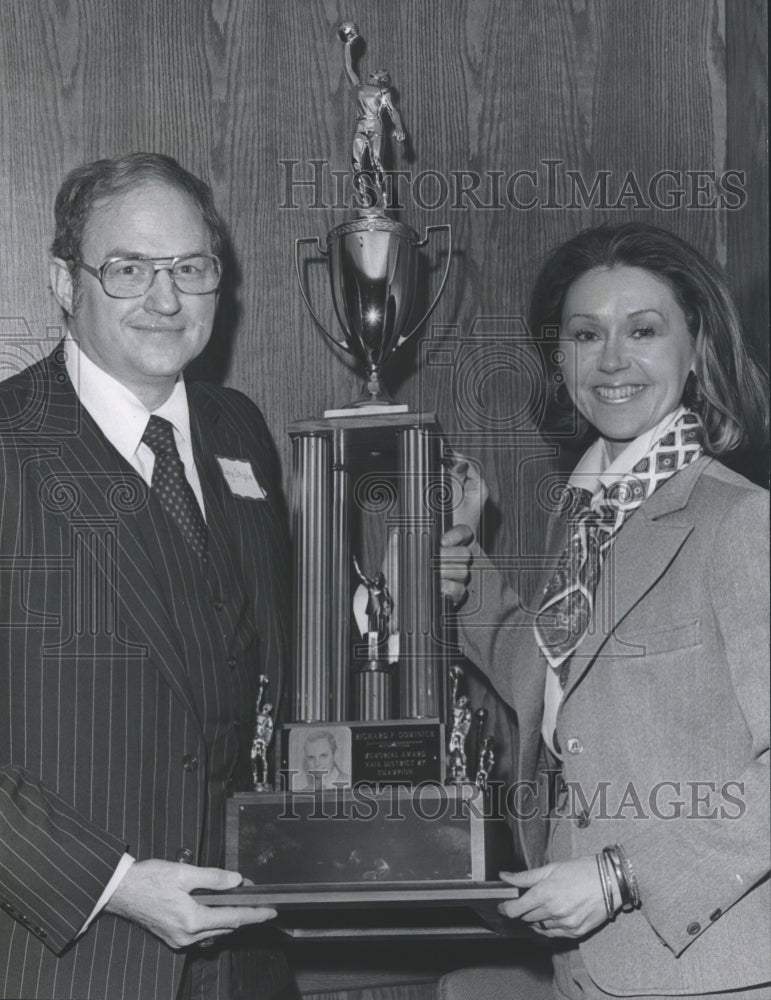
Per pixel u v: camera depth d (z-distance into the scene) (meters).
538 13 2.26
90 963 1.54
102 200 1.65
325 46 2.23
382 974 2.07
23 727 1.54
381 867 1.58
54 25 2.19
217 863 1.61
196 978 1.64
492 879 1.79
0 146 2.16
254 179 2.21
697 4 2.28
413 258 1.93
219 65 2.21
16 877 1.50
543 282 1.80
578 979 1.63
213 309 1.70
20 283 2.15
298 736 1.69
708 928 1.47
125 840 1.54
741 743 1.50
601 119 2.25
